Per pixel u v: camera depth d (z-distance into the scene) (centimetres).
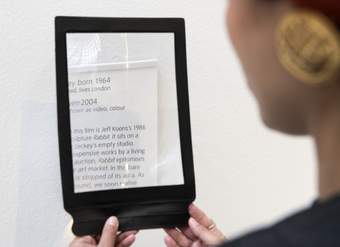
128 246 77
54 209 85
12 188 83
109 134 75
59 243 85
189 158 77
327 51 34
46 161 84
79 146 74
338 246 36
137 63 76
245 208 99
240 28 40
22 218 84
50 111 84
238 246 39
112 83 75
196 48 92
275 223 41
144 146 76
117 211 74
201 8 92
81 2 84
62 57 74
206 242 75
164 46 77
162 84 77
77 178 74
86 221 74
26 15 81
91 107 75
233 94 95
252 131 98
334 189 39
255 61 40
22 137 83
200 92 93
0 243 83
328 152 39
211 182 95
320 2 34
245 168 98
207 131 94
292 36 35
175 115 77
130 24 76
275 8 38
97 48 75
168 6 90
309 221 38
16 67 81
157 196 75
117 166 75
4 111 81
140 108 76
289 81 38
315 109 39
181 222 76
